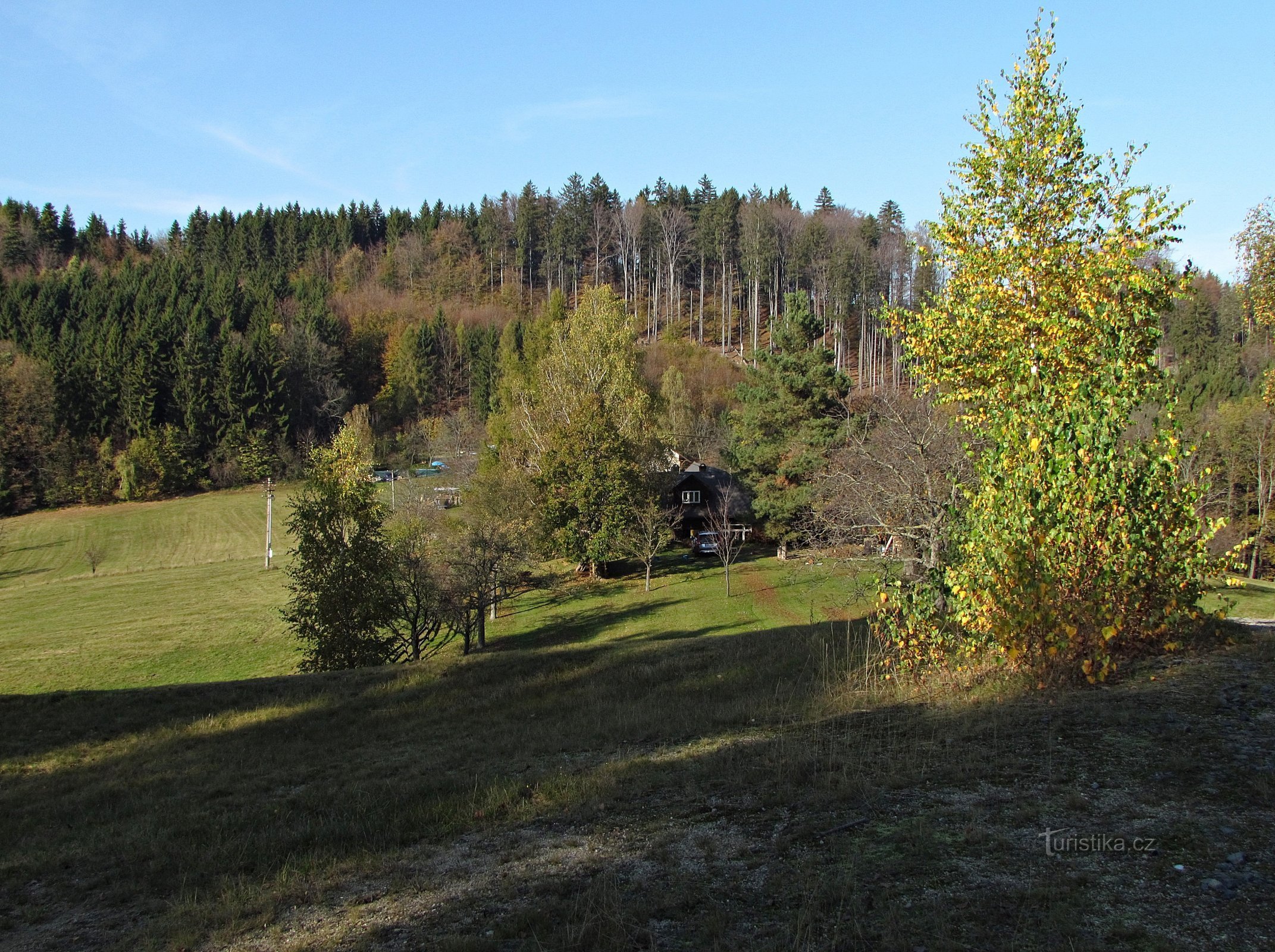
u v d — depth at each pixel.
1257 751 5.76
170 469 77.12
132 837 8.38
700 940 4.45
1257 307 20.55
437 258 136.75
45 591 49.56
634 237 124.94
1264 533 38.78
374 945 5.12
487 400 90.19
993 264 10.80
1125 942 3.80
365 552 24.56
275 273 122.69
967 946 3.93
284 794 9.68
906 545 22.11
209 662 33.72
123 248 139.75
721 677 12.77
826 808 6.08
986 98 10.88
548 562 48.50
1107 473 8.20
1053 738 6.67
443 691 14.50
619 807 7.09
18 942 6.17
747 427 44.09
